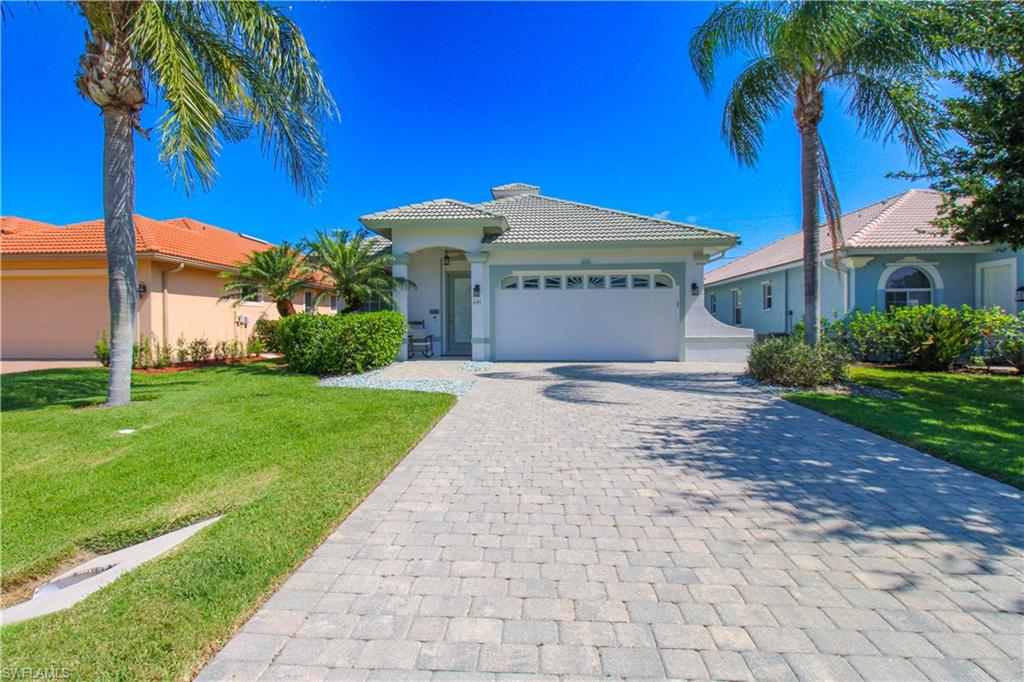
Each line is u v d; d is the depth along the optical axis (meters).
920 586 2.95
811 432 6.56
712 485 4.62
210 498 4.33
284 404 8.23
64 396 9.05
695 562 3.24
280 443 5.93
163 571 3.09
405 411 7.66
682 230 15.06
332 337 11.98
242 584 2.94
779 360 10.36
